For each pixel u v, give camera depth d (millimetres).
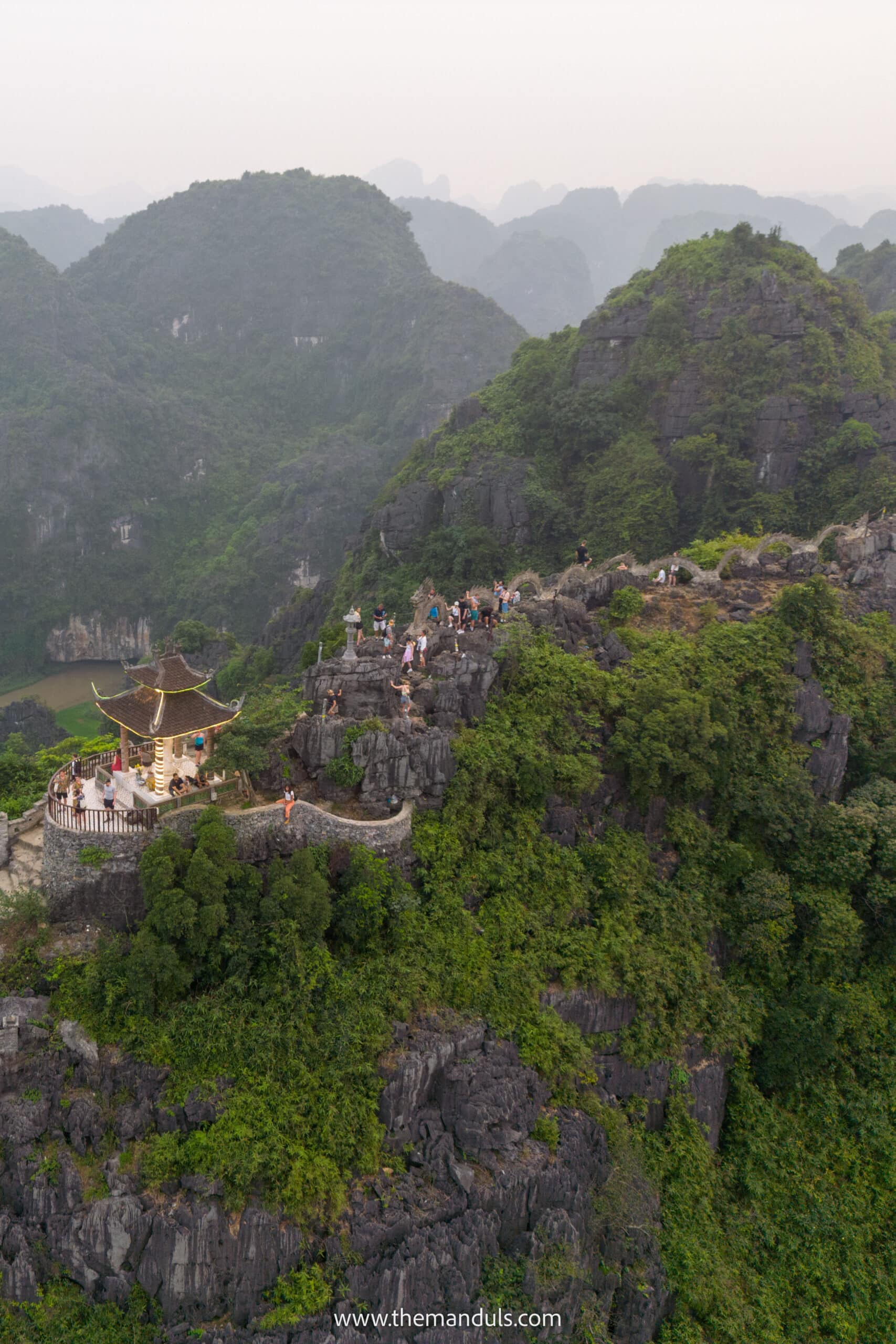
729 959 39750
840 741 45188
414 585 100438
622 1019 34469
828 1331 33469
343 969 29516
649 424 98312
